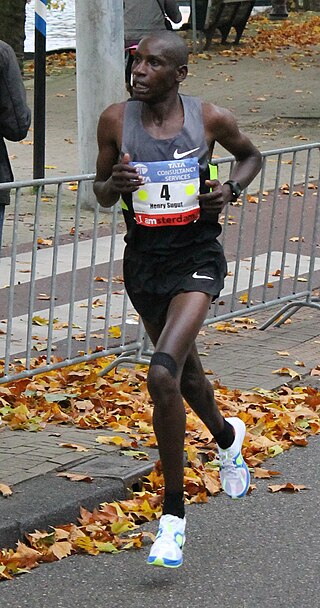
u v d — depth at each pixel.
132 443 7.21
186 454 7.10
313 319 10.73
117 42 14.22
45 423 7.62
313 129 20.30
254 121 21.02
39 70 15.02
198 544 6.04
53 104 23.03
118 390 8.35
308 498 6.73
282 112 22.02
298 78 26.09
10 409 7.82
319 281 11.62
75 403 7.96
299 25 35.62
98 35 14.12
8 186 7.65
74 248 8.27
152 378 5.32
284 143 18.77
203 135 5.67
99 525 6.19
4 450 7.03
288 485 6.80
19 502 6.19
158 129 5.61
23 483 6.48
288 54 29.75
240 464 6.12
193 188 5.62
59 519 6.16
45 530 6.07
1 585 5.53
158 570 5.71
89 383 8.50
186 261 5.65
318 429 7.87
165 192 5.59
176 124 5.63
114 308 10.58
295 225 13.78
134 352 8.91
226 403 8.02
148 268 5.70
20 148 18.75
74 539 5.96
